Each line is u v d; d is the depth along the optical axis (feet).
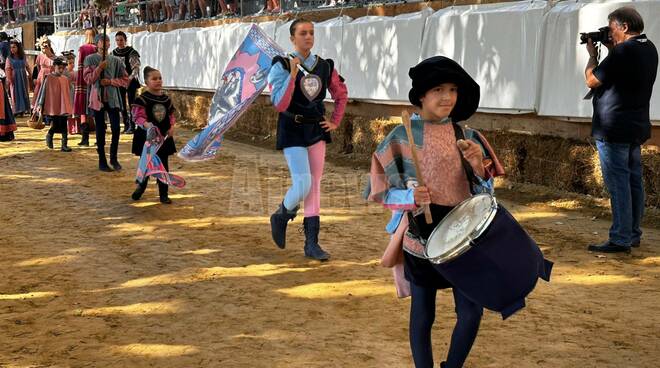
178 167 40.63
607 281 20.57
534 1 33.94
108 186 35.06
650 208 28.48
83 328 17.19
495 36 35.12
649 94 23.08
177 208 30.40
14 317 17.89
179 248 24.26
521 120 35.19
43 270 21.85
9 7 121.08
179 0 71.00
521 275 11.44
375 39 42.93
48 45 52.75
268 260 22.84
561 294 19.48
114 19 84.99
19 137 52.95
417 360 12.61
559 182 31.91
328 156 43.80
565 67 31.81
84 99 43.78
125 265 22.35
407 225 12.55
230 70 21.83
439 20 38.27
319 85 21.59
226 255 23.40
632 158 23.71
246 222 27.89
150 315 18.04
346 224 27.43
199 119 61.98
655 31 28.48
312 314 18.03
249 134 54.75
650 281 20.57
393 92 41.73
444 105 12.28
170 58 69.36
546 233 25.93
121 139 51.96
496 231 11.52
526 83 33.81
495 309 11.45
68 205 30.94
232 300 19.11
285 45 51.21
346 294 19.53
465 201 11.84
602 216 28.27
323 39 47.80
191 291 19.86
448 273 11.60
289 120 21.65
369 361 15.21
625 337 16.52
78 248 24.30
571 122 32.53
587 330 16.94
